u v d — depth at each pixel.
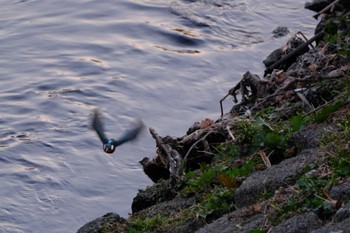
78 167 13.16
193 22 18.47
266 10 19.09
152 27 18.25
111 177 12.80
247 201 8.46
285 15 18.89
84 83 15.96
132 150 13.39
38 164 13.28
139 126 7.58
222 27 18.34
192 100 15.30
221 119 11.84
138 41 17.73
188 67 16.64
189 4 19.23
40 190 12.62
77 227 11.78
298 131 9.55
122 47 17.45
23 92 15.63
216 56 17.05
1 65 16.77
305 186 7.92
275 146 9.55
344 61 11.85
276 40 17.77
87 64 16.73
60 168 13.16
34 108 15.06
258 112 10.92
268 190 8.39
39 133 14.19
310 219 7.39
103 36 17.98
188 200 9.31
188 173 9.95
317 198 7.73
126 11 19.02
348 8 15.38
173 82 16.02
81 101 15.33
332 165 8.27
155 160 12.11
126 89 15.77
